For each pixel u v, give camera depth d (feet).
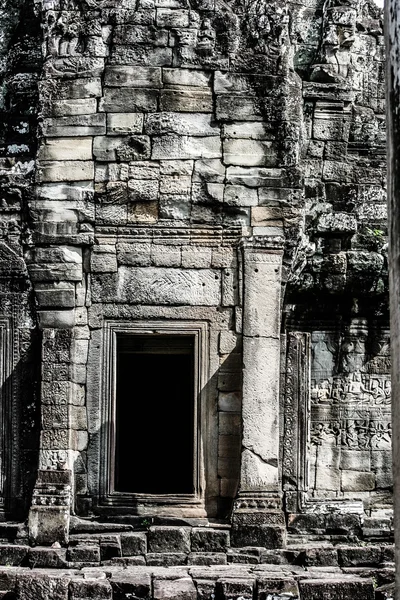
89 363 56.29
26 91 59.52
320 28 62.28
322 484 59.41
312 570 52.06
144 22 56.54
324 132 60.85
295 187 56.65
